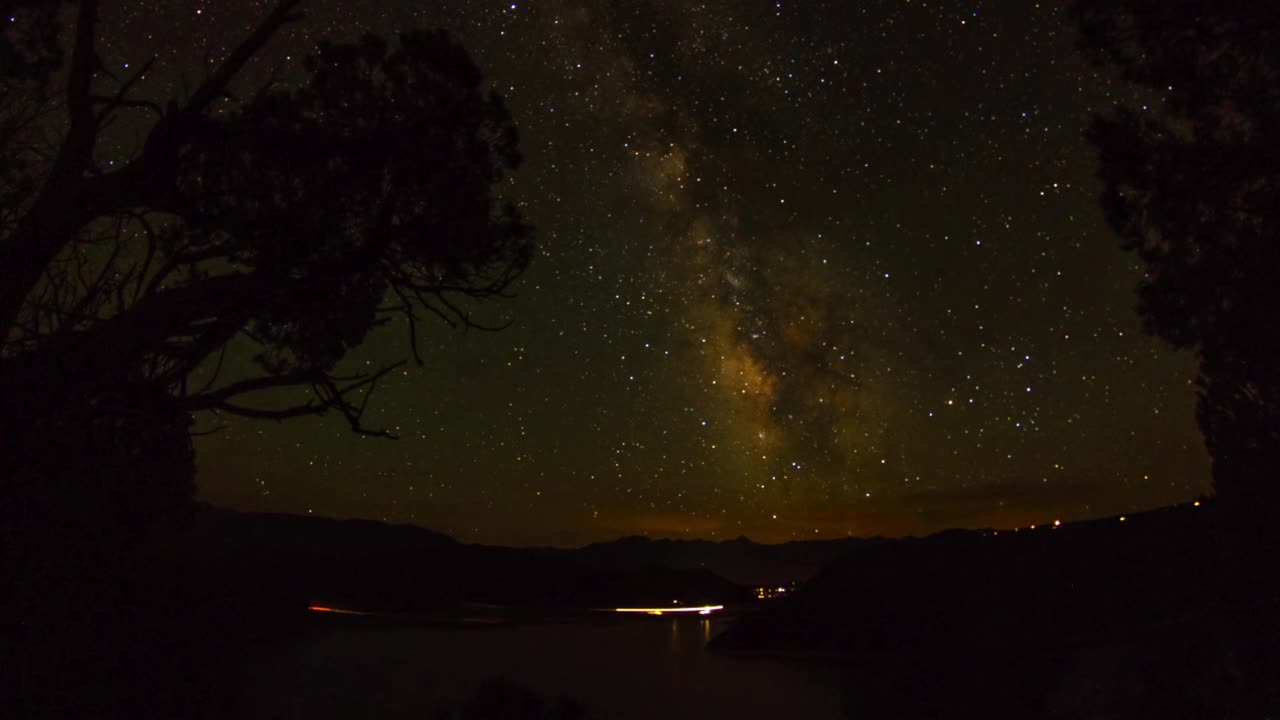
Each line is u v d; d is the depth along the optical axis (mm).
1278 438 9875
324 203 6148
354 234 6422
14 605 5480
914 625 24547
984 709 13555
